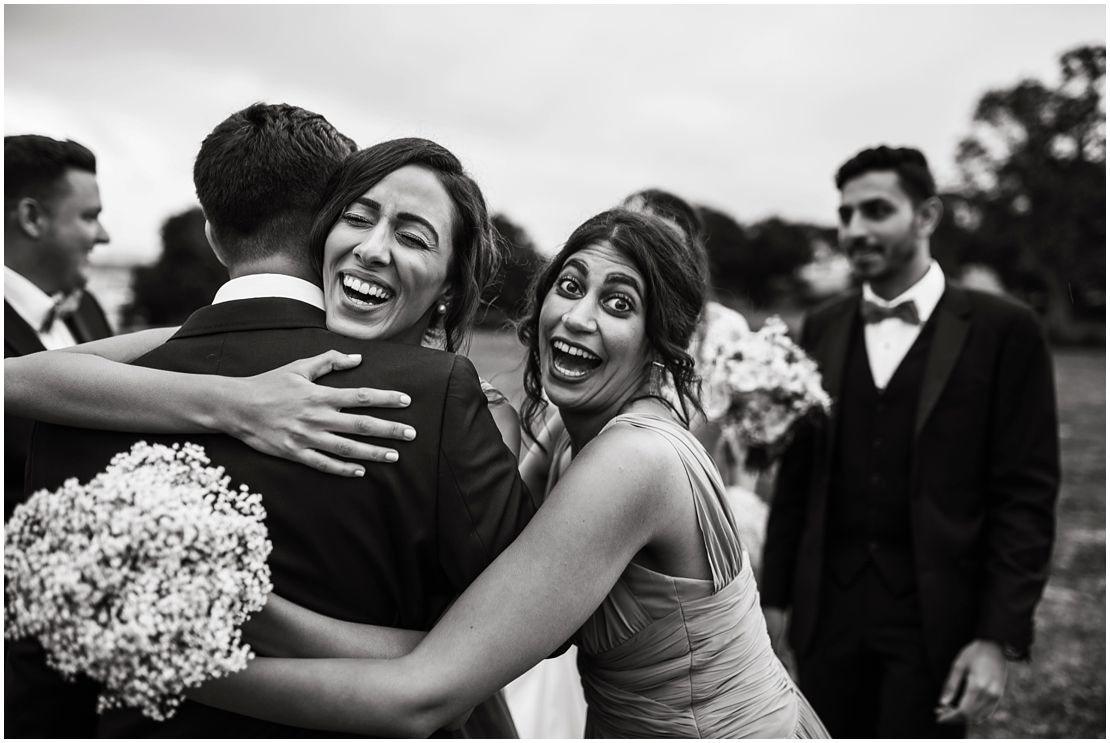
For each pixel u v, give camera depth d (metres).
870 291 2.97
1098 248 36.00
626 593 1.57
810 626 2.88
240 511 1.25
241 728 1.29
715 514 1.59
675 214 2.72
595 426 1.76
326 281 1.45
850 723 2.87
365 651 1.27
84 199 2.78
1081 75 35.84
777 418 2.85
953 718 2.60
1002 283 38.78
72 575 1.13
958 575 2.67
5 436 2.13
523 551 1.36
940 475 2.68
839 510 2.88
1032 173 37.03
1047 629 4.58
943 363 2.72
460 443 1.32
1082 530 6.50
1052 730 3.46
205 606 1.16
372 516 1.28
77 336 3.02
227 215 1.48
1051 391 2.68
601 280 1.61
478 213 1.54
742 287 46.25
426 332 1.75
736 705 1.63
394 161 1.46
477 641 1.29
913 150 2.87
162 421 1.30
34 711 1.39
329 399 1.28
